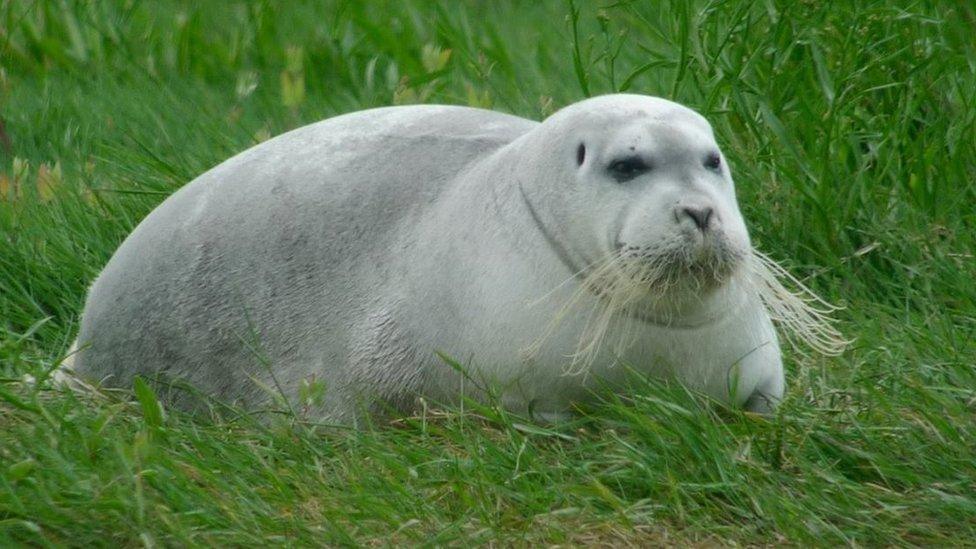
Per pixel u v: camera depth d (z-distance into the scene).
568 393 19.88
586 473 18.66
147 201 27.52
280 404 21.27
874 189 25.70
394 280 21.06
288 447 19.50
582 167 19.53
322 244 21.81
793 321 21.86
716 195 19.09
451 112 22.86
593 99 20.39
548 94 32.06
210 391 22.25
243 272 22.14
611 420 19.48
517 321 19.75
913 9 27.19
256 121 32.72
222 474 18.53
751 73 26.80
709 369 19.92
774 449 19.16
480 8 41.97
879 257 25.23
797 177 25.56
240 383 22.02
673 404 19.00
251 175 22.89
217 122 32.22
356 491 18.09
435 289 20.55
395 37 36.97
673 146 19.31
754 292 20.09
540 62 35.78
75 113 33.34
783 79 26.47
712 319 19.59
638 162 19.25
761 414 20.44
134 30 38.19
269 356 21.81
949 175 25.98
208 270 22.38
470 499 17.86
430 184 21.59
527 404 20.02
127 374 22.95
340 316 21.41
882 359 21.89
